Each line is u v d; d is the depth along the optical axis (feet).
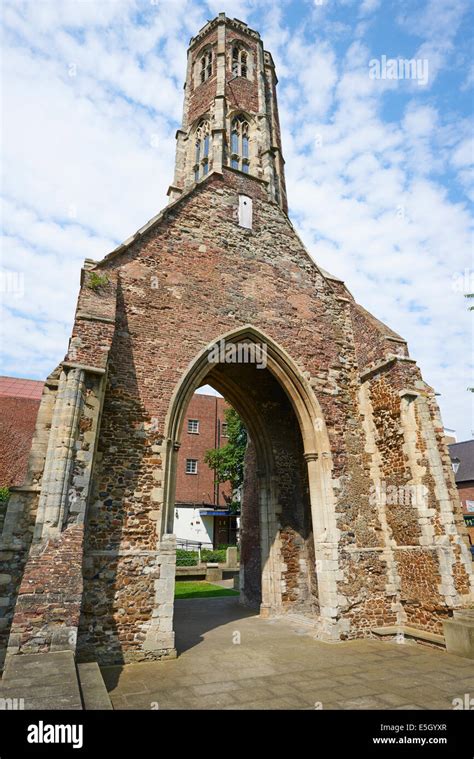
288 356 37.14
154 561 26.81
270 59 61.93
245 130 52.44
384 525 34.71
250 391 46.29
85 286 30.35
